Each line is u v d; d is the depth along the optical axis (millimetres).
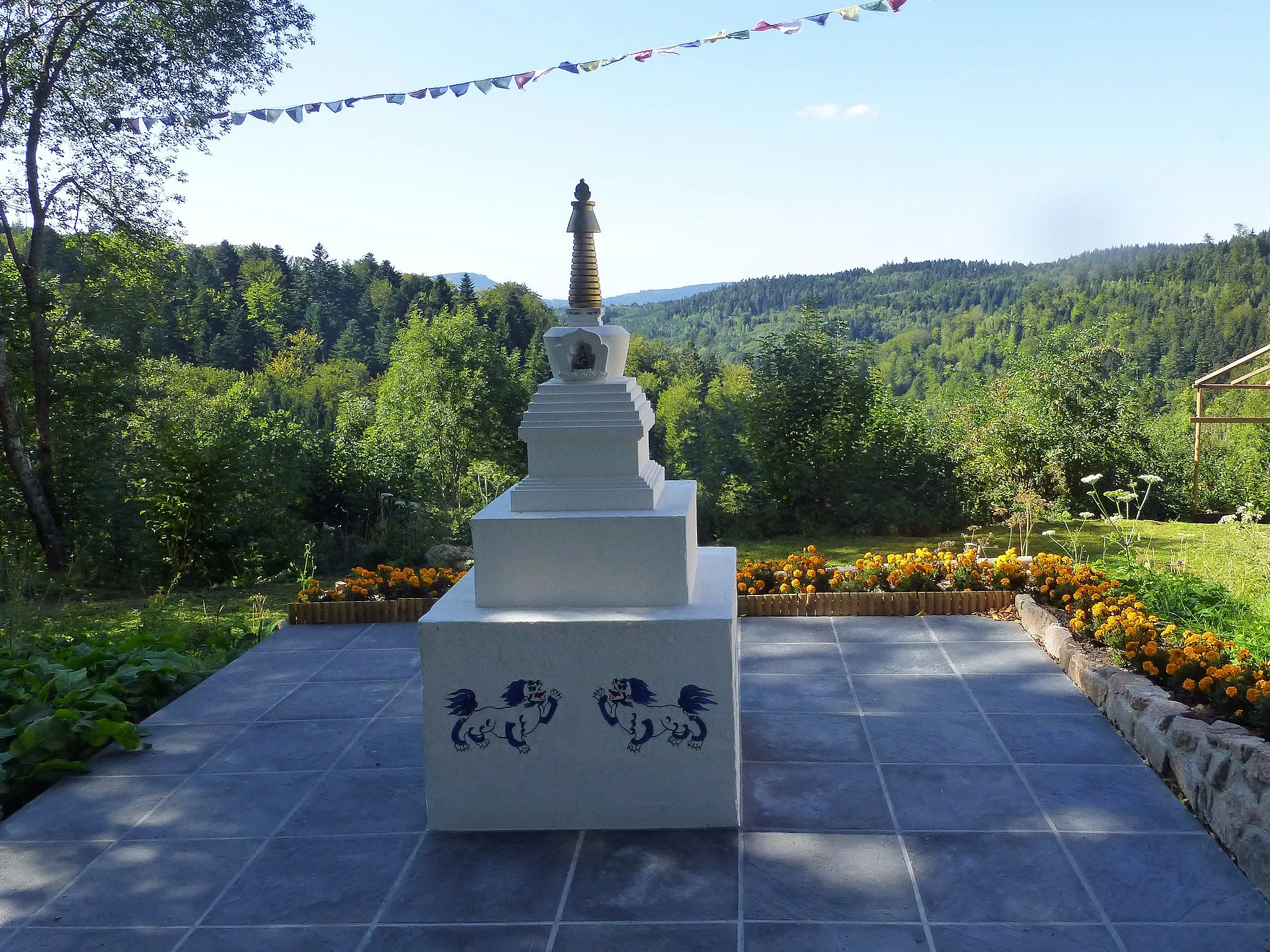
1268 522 18984
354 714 6121
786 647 7172
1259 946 3504
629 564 4535
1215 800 4320
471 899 3959
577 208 4863
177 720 6074
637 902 3893
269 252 83375
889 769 5035
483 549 4559
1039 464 18203
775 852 4254
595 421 4617
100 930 3811
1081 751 5203
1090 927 3641
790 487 16812
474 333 29156
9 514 14930
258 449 15805
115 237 15352
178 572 14680
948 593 7992
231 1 14438
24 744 5285
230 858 4352
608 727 4457
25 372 14773
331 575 15195
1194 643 5625
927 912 3764
